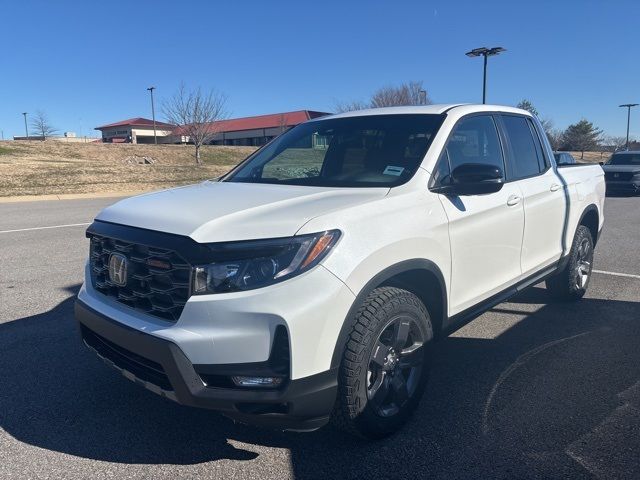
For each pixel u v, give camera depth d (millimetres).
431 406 3768
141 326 2922
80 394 3971
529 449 3250
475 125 4219
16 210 15328
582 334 5102
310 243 2775
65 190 21562
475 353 4688
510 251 4297
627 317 5562
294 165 4141
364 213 3057
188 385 2727
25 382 4152
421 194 3443
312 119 4891
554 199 4934
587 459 3143
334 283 2795
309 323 2717
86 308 3346
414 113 4152
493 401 3836
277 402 2715
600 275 7258
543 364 4445
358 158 3852
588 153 66250
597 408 3723
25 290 6570
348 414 3037
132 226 3111
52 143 41969
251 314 2666
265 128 69812
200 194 3516
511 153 4559
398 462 3135
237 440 3383
